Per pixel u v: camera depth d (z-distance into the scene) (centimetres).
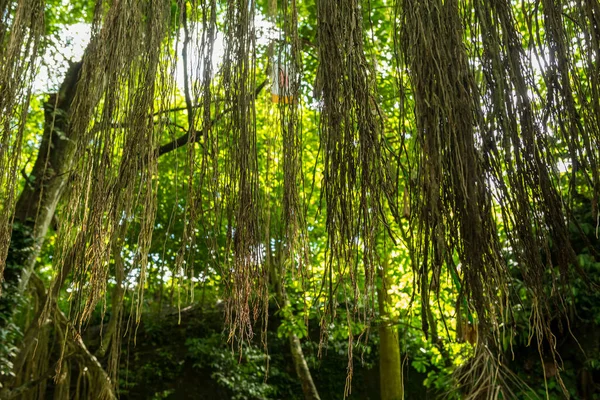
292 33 213
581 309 518
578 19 195
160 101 217
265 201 208
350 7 199
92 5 814
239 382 1191
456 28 184
